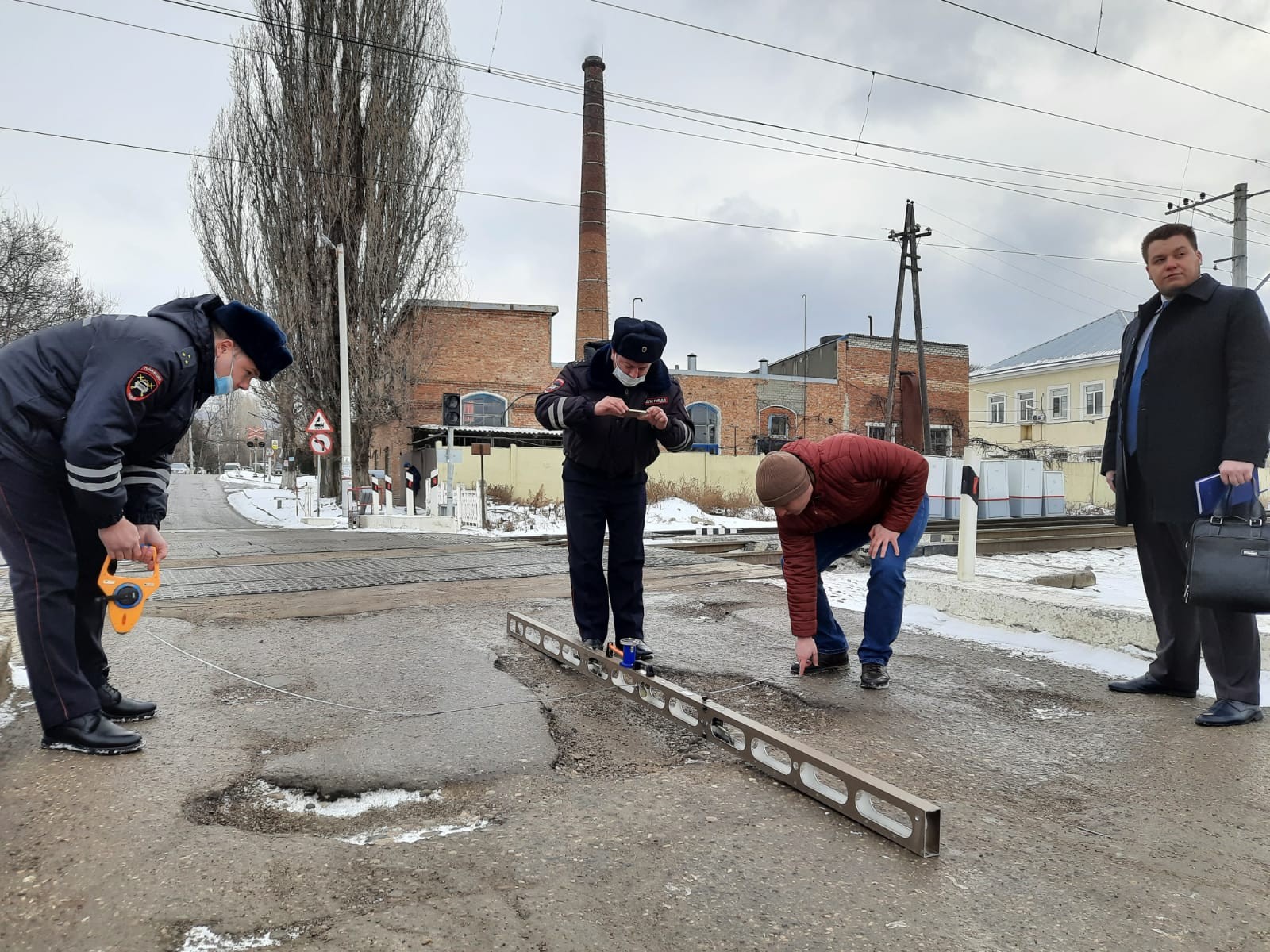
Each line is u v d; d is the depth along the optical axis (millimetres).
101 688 2967
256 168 22984
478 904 1759
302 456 39438
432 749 2770
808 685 3801
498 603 5922
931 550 12688
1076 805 2426
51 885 1800
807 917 1749
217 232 23828
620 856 2014
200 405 2721
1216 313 3184
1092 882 1943
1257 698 3248
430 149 24734
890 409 29281
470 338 31000
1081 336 43625
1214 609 3055
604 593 4016
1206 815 2361
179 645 4371
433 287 25312
